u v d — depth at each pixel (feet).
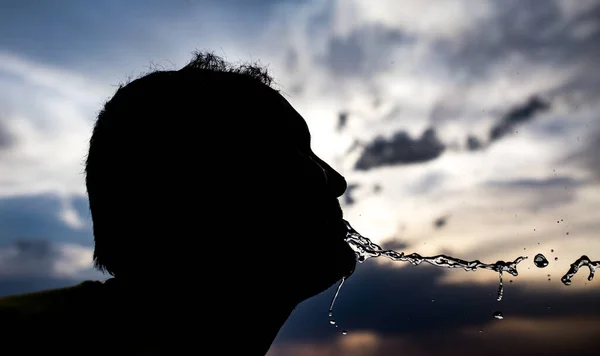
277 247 2.18
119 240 2.09
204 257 2.08
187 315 2.07
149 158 2.07
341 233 2.44
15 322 1.80
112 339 1.91
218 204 2.09
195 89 2.19
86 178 2.26
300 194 2.24
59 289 2.12
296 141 2.39
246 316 2.16
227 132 2.14
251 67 2.68
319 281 2.33
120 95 2.27
